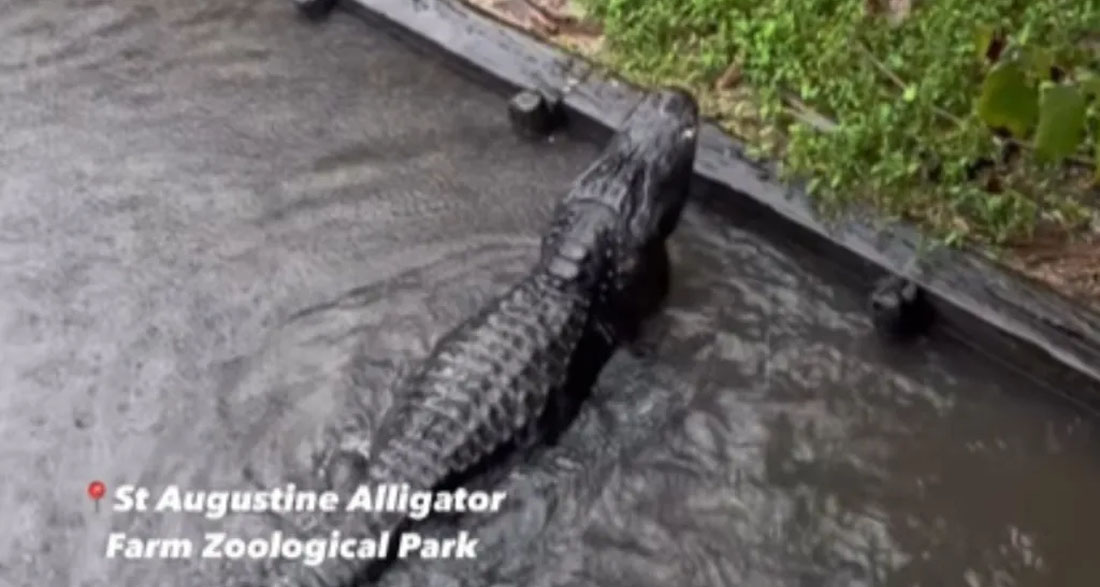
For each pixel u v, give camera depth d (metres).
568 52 4.50
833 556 3.46
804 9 4.22
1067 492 3.53
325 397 3.82
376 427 3.74
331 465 3.68
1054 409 3.67
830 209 3.98
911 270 3.83
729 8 4.32
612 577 3.45
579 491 3.60
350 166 4.43
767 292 3.99
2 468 3.72
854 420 3.71
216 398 3.84
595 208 3.80
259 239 4.23
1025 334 3.69
